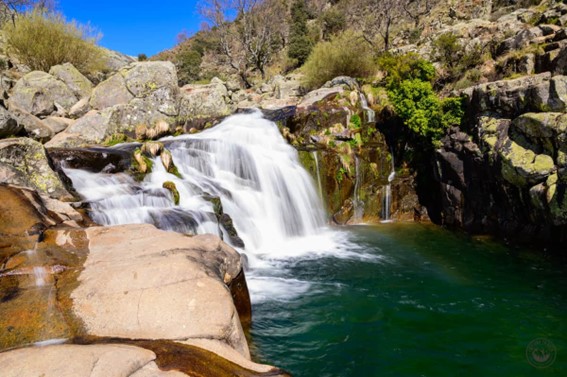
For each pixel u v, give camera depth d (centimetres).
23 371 305
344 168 1311
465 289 802
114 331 392
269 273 883
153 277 456
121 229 624
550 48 1234
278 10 4559
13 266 498
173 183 987
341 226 1269
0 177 769
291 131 1435
